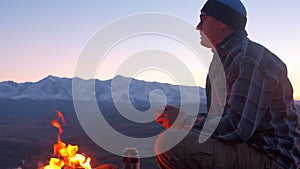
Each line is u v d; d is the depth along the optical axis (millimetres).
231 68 2281
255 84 2172
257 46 2320
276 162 2229
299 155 2240
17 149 28406
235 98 2156
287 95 2277
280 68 2275
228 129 2123
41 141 32406
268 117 2252
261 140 2240
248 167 2180
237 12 2381
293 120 2301
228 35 2410
